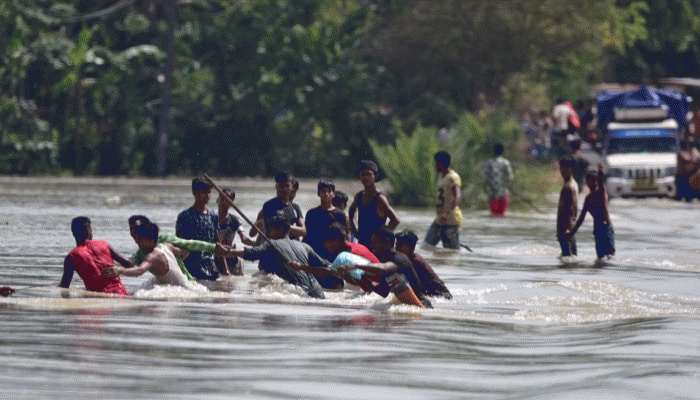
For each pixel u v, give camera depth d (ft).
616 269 208.95
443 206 243.19
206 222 174.09
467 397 87.92
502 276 191.52
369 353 106.63
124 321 122.42
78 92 595.06
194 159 628.28
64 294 147.74
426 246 245.65
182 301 144.05
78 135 592.60
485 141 459.32
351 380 92.94
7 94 592.19
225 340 111.24
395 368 99.30
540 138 621.72
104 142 611.47
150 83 628.69
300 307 141.90
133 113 611.88
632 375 98.07
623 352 111.45
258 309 137.69
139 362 97.76
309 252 161.58
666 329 128.98
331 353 105.81
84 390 85.40
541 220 354.33
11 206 355.97
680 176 491.72
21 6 586.86
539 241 272.31
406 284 147.84
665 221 359.87
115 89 616.80
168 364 97.30
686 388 92.94
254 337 113.91
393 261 151.33
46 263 195.52
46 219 301.22
